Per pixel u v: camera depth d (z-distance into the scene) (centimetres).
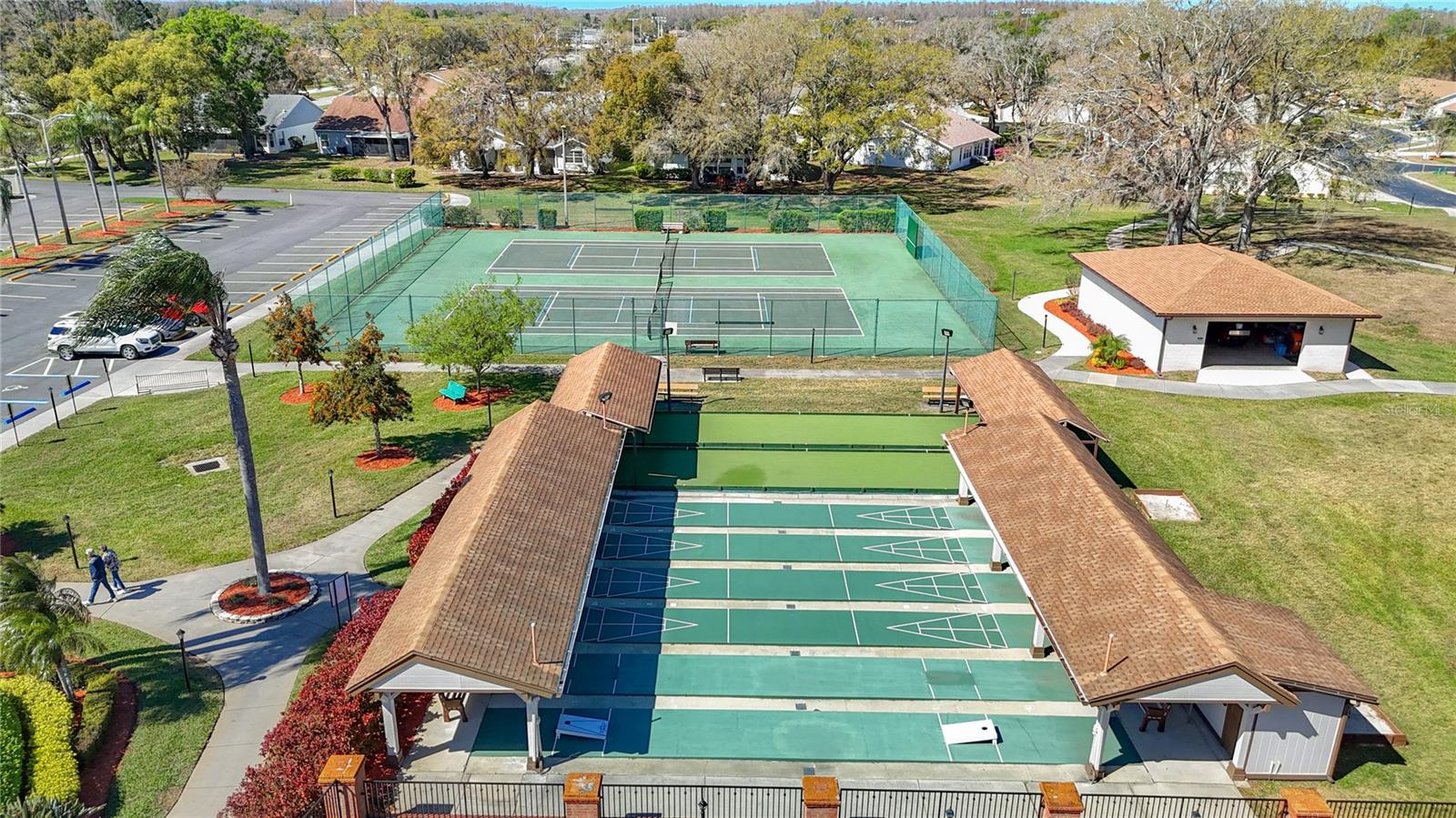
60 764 1905
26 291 5378
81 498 3156
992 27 13525
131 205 7625
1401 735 2108
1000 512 2500
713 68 8169
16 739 1945
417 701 2152
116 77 8338
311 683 2059
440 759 1983
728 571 2714
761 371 4300
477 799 1872
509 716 2122
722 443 3509
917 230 6334
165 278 2262
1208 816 1864
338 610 2444
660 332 4778
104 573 2600
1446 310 5000
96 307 2253
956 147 9656
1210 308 4084
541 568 2200
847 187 8850
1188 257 4481
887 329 4878
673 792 1908
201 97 8538
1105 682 1861
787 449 3472
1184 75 5469
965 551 2831
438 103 8212
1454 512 3067
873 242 6900
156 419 3759
